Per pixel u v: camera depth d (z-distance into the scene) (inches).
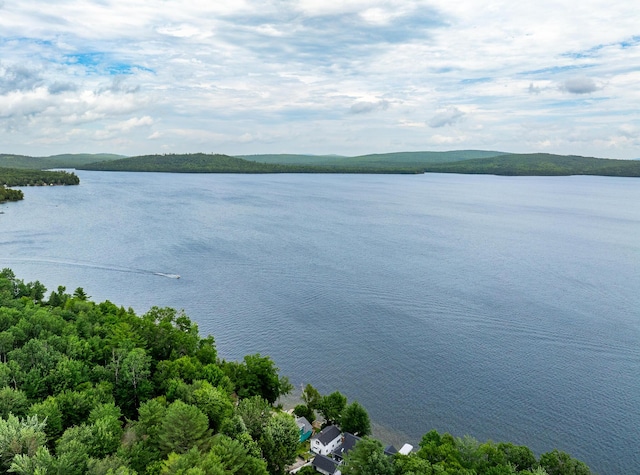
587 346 5374.0
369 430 3705.7
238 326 5871.1
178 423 2635.3
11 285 5413.4
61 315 4453.7
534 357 5132.9
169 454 2413.9
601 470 3548.2
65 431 2459.4
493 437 3897.6
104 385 3181.6
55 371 3159.5
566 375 4785.9
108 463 2212.1
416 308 6456.7
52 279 7440.9
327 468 3275.1
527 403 4325.8
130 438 2650.1
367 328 5831.7
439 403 4325.8
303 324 5940.0
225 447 2544.3
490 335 5649.6
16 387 3004.4
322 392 4485.7
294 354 5182.1
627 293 7057.1
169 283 7431.1
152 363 3848.4
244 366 4089.6
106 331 4210.1
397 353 5216.5
